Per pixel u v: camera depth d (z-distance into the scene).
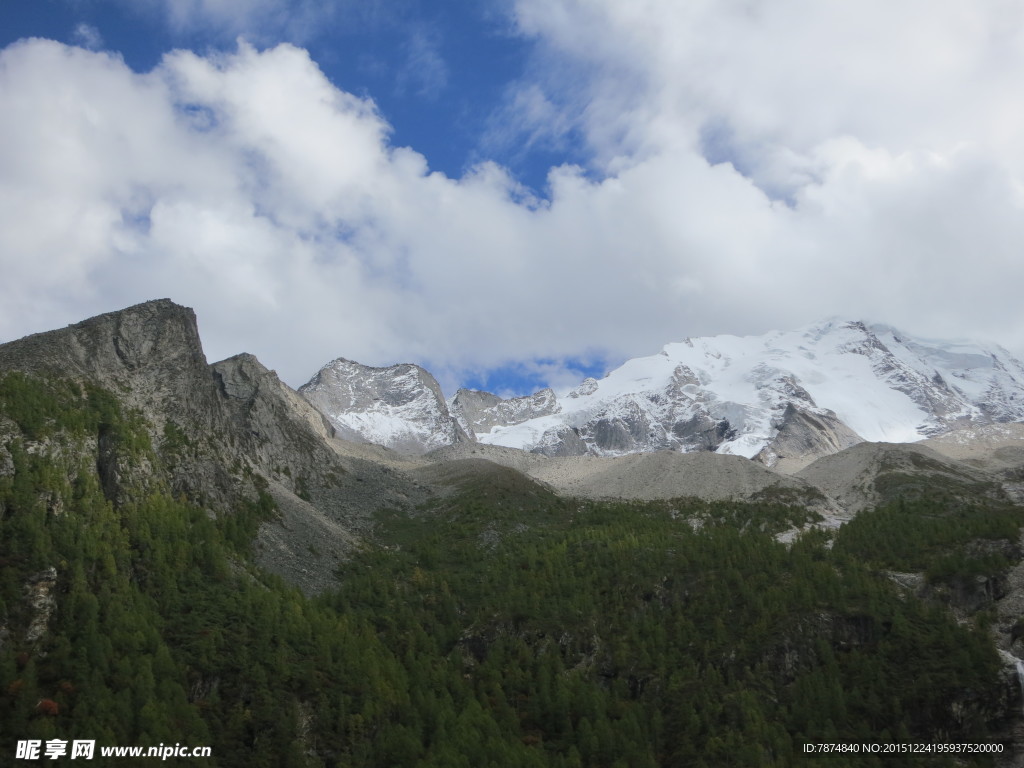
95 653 173.00
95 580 192.62
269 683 184.00
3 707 159.25
